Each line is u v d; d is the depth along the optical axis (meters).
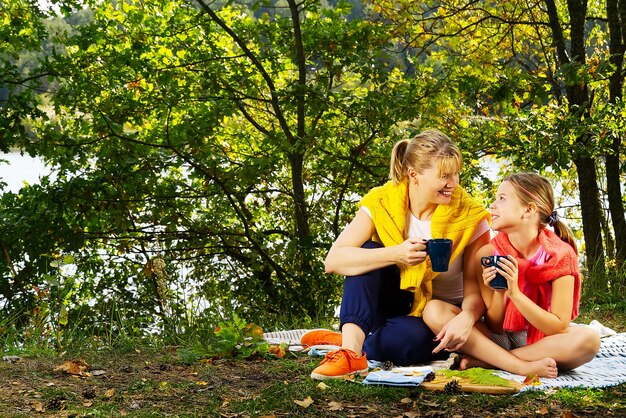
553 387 3.65
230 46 11.00
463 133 10.71
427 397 3.52
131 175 9.93
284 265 10.22
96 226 10.46
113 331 5.77
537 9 11.59
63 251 9.91
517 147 9.44
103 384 3.81
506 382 3.61
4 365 4.19
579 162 10.41
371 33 9.88
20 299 8.99
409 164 4.01
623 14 10.02
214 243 10.79
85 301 9.68
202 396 3.58
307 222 10.85
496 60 10.78
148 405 3.45
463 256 4.09
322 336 4.79
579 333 3.85
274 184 11.43
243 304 9.27
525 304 3.78
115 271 10.06
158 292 9.48
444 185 3.95
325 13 10.15
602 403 3.43
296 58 10.05
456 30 10.88
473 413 3.29
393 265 4.11
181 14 10.42
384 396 3.54
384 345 4.12
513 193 3.88
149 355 4.59
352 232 4.12
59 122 10.24
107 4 10.48
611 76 10.22
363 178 10.82
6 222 9.34
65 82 9.69
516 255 3.96
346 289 4.03
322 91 9.45
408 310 4.23
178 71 10.34
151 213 10.27
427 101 9.59
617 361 4.23
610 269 8.35
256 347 4.44
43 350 4.71
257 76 11.20
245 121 11.98
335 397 3.53
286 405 3.41
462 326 3.89
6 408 3.36
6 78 9.23
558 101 10.57
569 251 3.87
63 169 9.82
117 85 9.80
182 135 10.04
